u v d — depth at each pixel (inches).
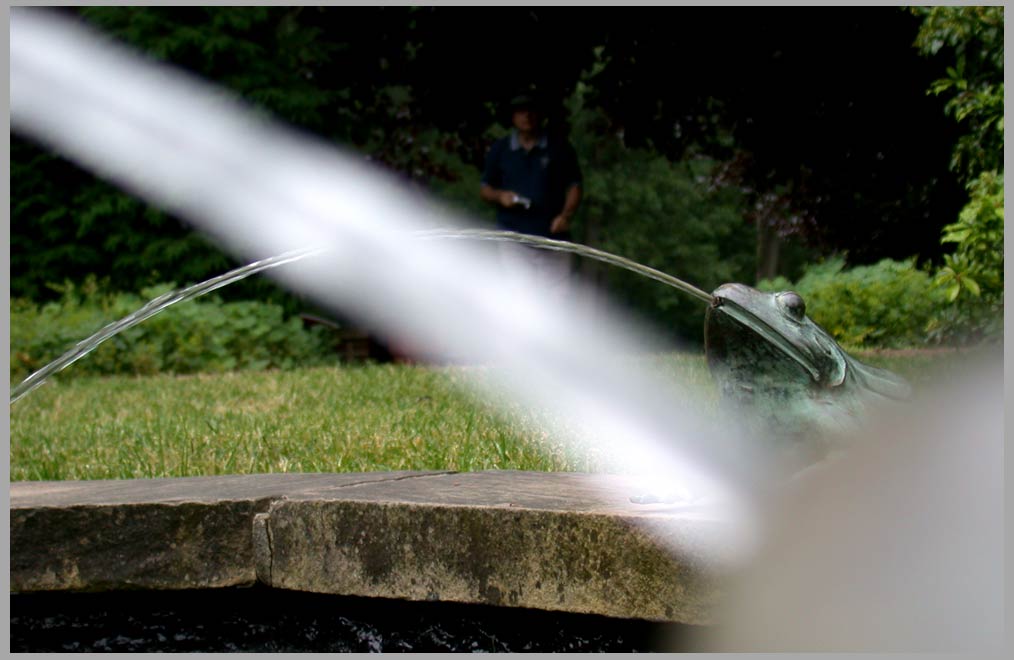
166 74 619.2
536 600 116.3
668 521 110.2
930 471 113.0
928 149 491.8
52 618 138.3
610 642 115.6
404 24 553.0
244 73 622.2
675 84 519.5
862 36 466.3
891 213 564.1
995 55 319.3
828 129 512.7
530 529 116.6
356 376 361.4
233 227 629.0
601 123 628.4
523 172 400.2
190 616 136.5
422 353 637.3
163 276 621.3
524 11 507.8
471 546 119.8
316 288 642.8
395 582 124.0
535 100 398.9
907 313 573.9
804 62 486.6
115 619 137.9
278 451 223.8
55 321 510.3
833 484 112.6
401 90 900.6
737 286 116.6
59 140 621.6
